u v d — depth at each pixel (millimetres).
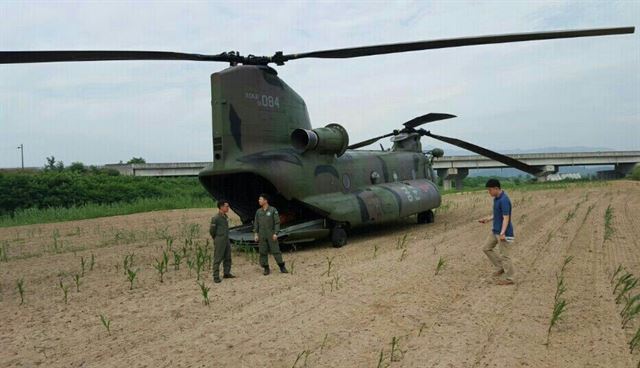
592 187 31625
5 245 13242
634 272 8047
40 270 9672
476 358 4684
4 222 20516
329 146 11680
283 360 4723
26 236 15492
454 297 6738
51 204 29188
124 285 8086
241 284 7910
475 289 7137
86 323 6094
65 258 11023
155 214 22344
